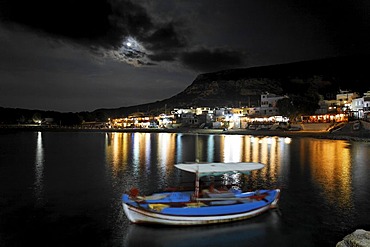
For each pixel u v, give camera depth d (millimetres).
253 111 131750
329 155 45781
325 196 22000
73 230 15812
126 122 194000
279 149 55781
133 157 46812
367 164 36844
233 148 60094
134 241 14469
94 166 37062
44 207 19672
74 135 118562
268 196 18172
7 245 14125
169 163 39844
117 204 20312
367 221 16953
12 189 24562
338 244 12094
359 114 88125
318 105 109062
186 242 14297
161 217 15195
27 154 50594
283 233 15281
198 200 16250
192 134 120250
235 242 14305
